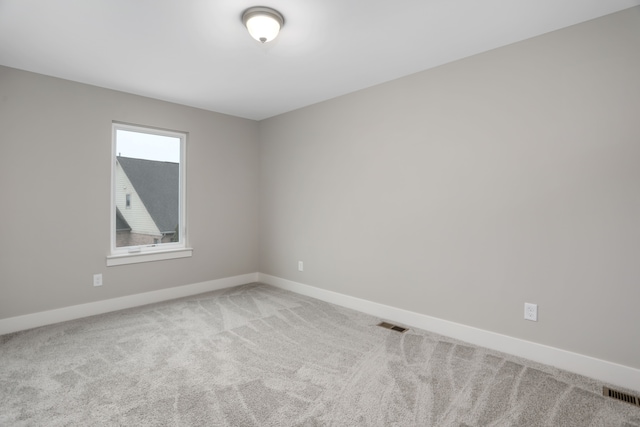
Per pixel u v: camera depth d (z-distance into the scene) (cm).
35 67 279
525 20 209
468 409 177
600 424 166
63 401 182
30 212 287
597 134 206
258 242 460
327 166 367
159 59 265
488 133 250
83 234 315
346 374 212
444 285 276
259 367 221
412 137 294
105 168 327
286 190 417
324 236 372
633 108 195
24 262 285
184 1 188
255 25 198
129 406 178
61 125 302
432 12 200
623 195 199
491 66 248
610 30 201
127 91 337
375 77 303
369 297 330
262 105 386
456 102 267
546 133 225
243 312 330
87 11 198
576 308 215
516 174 238
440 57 262
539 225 228
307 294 392
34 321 289
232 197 430
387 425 165
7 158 276
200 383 201
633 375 196
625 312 199
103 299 328
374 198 324
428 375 211
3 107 274
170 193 386
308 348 250
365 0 187
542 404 182
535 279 230
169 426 163
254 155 454
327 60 267
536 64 228
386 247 315
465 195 263
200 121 397
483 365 224
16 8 194
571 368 216
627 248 198
